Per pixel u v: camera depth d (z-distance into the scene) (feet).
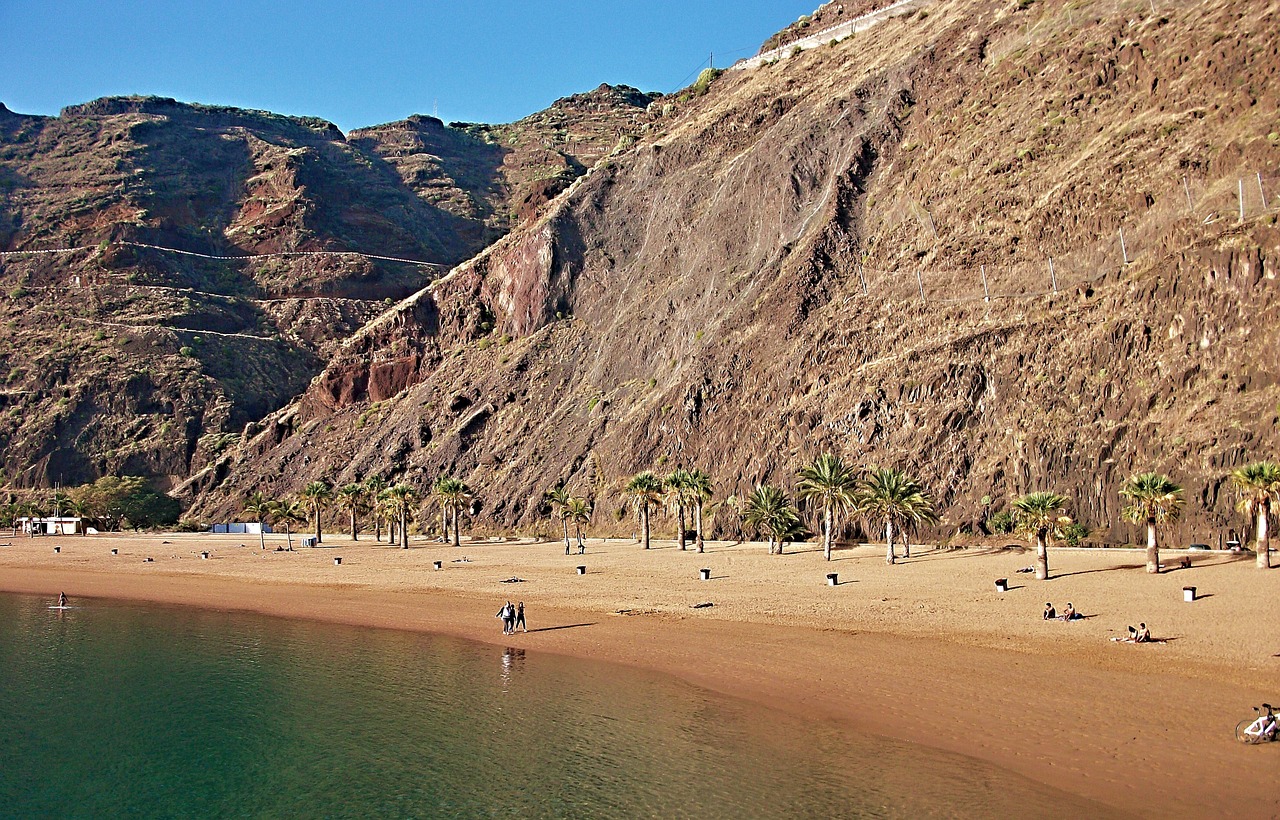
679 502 269.64
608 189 502.38
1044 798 75.87
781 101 472.44
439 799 85.56
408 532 383.65
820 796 79.20
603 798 82.33
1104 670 111.65
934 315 287.69
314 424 501.56
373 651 148.05
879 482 214.69
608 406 372.99
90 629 178.09
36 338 604.08
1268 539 172.24
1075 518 215.72
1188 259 231.09
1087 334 243.40
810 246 349.20
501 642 150.61
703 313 373.20
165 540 402.31
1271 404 197.98
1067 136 315.58
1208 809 71.97
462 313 512.63
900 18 513.04
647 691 115.85
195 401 563.48
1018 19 391.45
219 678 134.51
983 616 146.82
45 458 524.93
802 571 209.15
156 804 89.04
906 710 101.40
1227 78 276.62
